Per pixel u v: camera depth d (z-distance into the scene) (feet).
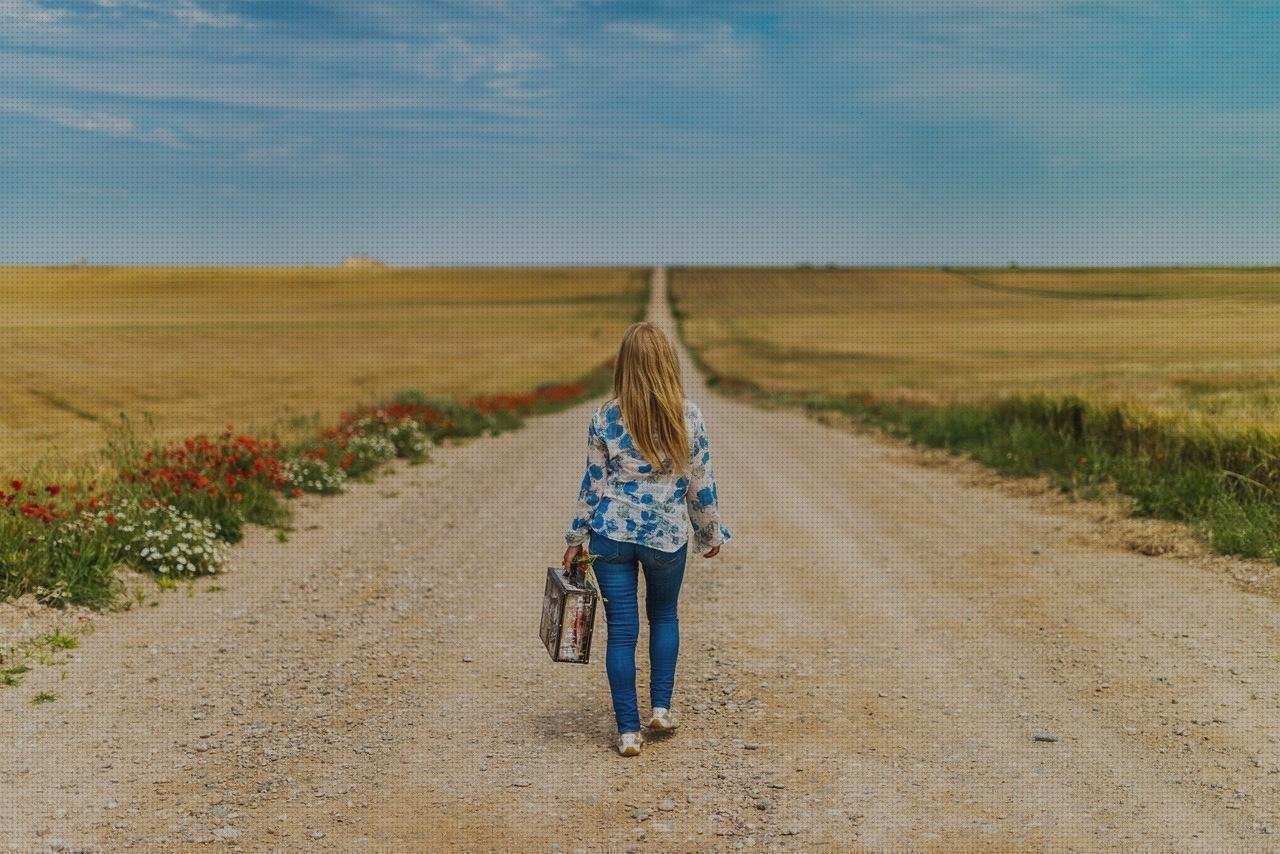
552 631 15.31
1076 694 16.97
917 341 294.87
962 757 14.52
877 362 233.14
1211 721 15.60
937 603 23.08
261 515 32.58
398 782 13.83
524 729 15.87
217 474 33.88
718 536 15.66
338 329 331.57
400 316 408.87
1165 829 12.23
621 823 12.60
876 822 12.55
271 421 101.19
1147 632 20.26
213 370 193.47
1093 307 334.85
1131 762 14.20
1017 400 57.36
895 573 26.17
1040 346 239.91
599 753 14.89
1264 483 31.50
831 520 34.30
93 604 21.61
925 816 12.69
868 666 18.74
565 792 13.53
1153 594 23.08
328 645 20.12
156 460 35.01
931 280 588.09
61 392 147.43
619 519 14.92
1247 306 156.25
